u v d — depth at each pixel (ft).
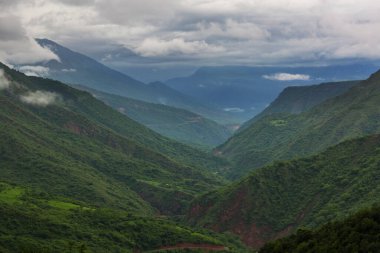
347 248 362.94
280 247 435.12
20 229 625.41
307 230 439.22
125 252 652.07
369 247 349.82
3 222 625.41
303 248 404.16
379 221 386.52
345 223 409.08
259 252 460.14
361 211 416.26
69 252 574.97
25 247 561.43
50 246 586.86
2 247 553.23
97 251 615.57
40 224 650.84
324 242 394.32
